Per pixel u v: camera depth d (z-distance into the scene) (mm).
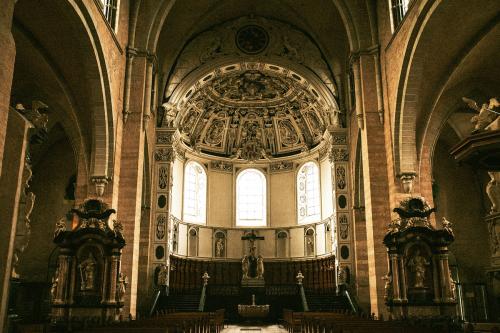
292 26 30922
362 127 21906
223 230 37812
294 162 38438
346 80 29500
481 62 20453
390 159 20234
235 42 31391
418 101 20500
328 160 35094
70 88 20250
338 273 28672
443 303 16891
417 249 17562
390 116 20406
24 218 11992
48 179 28859
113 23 20562
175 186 34312
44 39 18328
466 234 27688
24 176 11992
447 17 16891
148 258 27422
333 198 30531
